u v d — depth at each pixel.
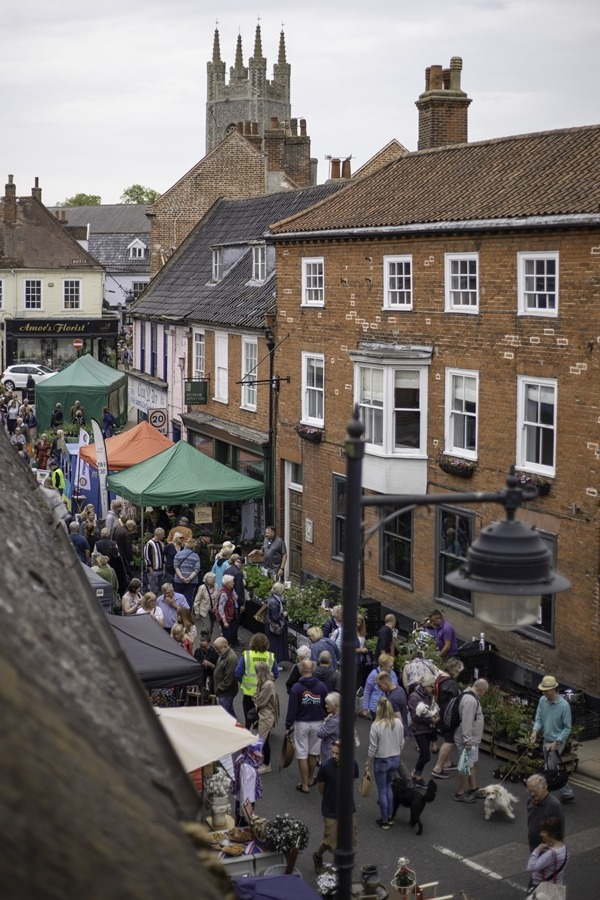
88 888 3.17
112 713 4.65
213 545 28.62
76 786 3.52
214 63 129.75
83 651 5.14
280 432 29.86
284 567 27.39
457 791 16.58
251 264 37.25
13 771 3.20
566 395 20.12
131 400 47.97
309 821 15.55
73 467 35.94
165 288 43.47
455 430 23.31
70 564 6.79
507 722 17.78
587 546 19.70
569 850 14.52
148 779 4.35
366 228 24.98
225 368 34.59
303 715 16.52
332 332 27.08
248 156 49.81
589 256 19.47
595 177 21.12
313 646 18.81
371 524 25.47
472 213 22.17
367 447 25.20
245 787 14.34
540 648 20.69
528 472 21.05
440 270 23.28
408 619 24.56
